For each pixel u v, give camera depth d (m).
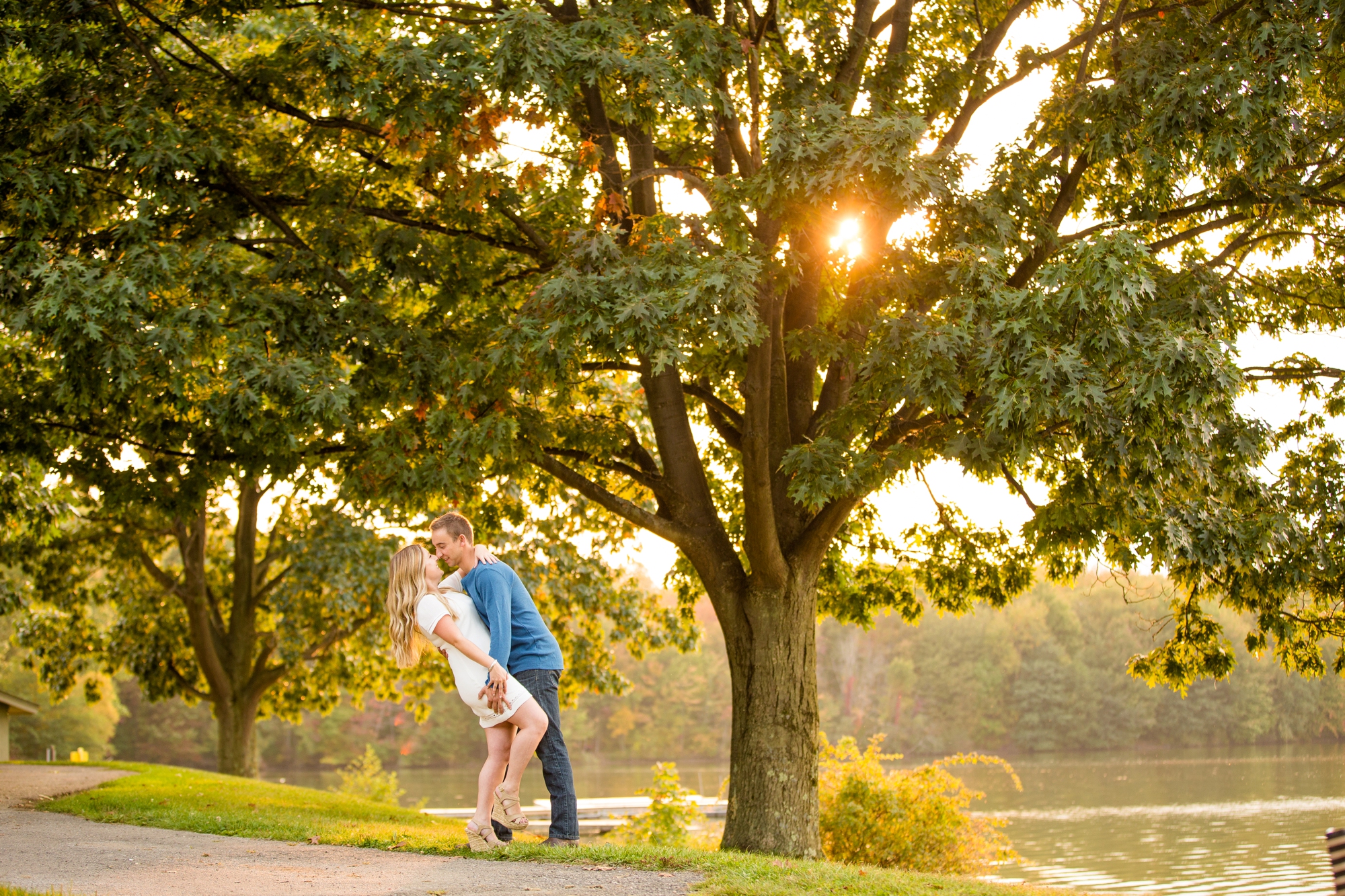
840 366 11.80
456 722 99.44
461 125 9.77
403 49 9.55
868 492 10.07
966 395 9.82
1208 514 11.95
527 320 9.45
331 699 25.89
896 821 14.83
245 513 23.98
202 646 23.16
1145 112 10.57
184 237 10.74
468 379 9.84
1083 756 91.31
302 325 10.15
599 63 9.38
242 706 23.36
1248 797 43.81
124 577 24.64
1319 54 10.40
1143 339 9.08
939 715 101.56
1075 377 8.60
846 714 106.12
